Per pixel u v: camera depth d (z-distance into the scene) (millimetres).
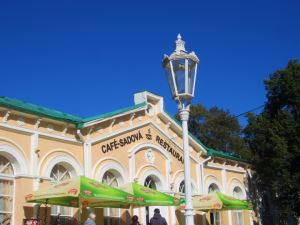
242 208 20406
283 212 24500
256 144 24500
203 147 22969
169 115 21234
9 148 14227
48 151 15422
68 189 12844
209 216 22922
